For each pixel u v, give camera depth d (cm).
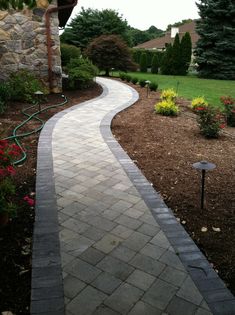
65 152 521
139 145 570
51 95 1048
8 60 985
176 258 262
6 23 955
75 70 1190
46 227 304
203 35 2488
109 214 331
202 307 213
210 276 242
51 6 988
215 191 387
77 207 344
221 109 900
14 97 916
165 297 221
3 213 288
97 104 941
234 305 214
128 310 210
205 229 308
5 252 265
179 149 548
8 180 314
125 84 1521
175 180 420
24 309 209
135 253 269
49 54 1023
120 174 435
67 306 211
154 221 319
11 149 349
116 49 2041
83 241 284
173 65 2655
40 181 406
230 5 2344
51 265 250
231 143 595
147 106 948
